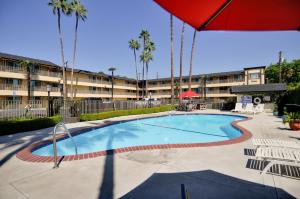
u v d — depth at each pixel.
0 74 31.59
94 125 12.72
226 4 2.12
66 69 42.50
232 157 5.38
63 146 9.14
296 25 2.48
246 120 14.63
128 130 14.38
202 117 21.34
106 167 4.70
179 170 4.45
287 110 14.20
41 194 3.41
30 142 7.94
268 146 5.08
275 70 50.31
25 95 35.47
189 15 2.34
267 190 3.47
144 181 3.88
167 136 12.33
